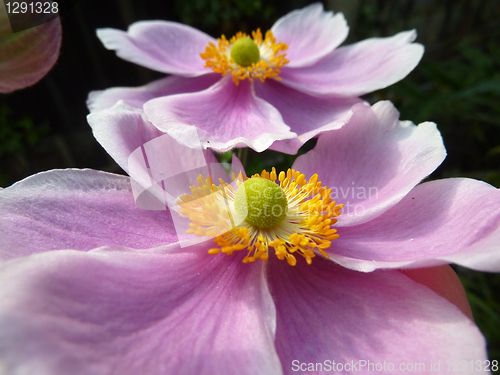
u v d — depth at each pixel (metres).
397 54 0.08
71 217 0.05
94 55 0.17
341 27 0.09
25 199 0.05
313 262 0.05
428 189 0.05
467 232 0.05
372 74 0.08
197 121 0.07
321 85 0.08
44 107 0.18
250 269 0.05
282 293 0.05
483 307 0.11
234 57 0.08
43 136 0.19
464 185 0.05
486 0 0.21
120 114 0.05
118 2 0.17
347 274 0.05
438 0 0.20
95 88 0.18
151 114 0.06
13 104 0.18
